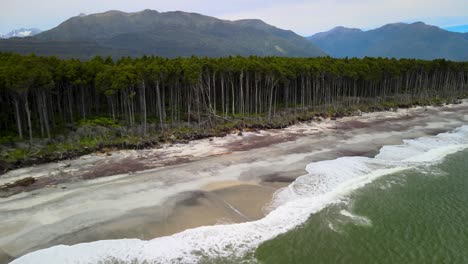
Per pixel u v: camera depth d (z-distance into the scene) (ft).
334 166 142.41
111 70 193.67
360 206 107.24
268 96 302.45
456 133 211.61
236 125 209.56
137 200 106.63
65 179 123.75
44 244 82.48
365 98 333.83
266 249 83.71
